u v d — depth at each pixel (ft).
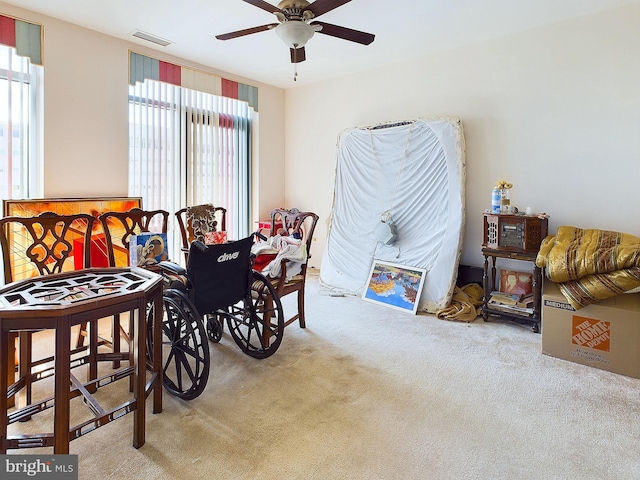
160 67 13.24
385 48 12.70
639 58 9.66
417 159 12.94
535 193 11.41
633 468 5.25
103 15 10.50
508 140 11.77
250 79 16.51
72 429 4.91
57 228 10.69
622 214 10.11
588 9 10.00
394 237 13.12
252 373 7.95
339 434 5.97
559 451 5.59
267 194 17.70
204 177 15.23
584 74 10.43
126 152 12.44
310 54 13.32
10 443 4.75
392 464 5.30
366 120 15.24
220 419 6.32
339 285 14.44
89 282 6.17
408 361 8.55
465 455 5.50
